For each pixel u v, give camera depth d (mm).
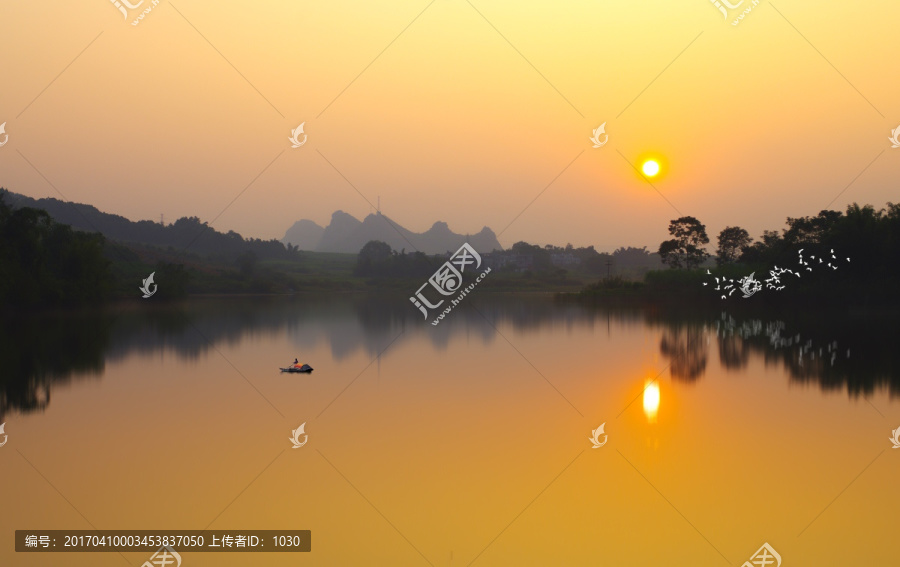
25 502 10547
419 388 20078
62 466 12281
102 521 9766
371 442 13828
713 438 14000
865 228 56531
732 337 35312
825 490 10922
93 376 22344
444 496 10688
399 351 29766
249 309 62312
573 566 8414
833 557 8664
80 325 43375
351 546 8945
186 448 13438
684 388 19859
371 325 43938
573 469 11984
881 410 16594
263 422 15617
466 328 41531
